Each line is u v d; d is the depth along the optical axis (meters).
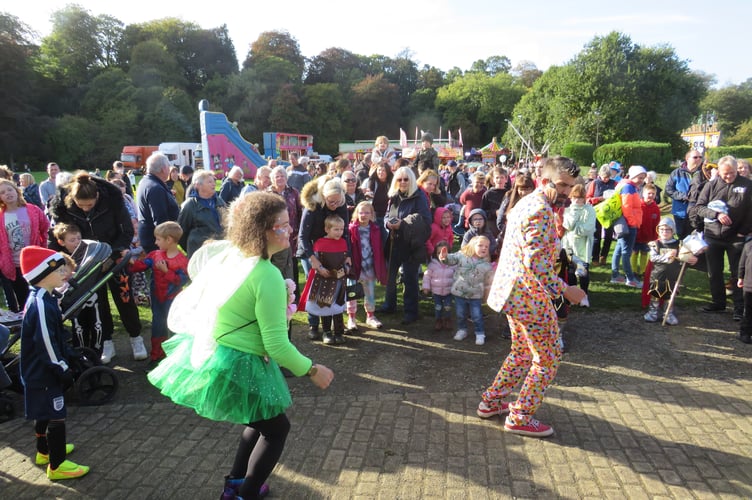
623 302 6.36
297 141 44.22
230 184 7.51
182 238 5.15
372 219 5.70
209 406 2.36
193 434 3.59
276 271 2.37
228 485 2.70
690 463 3.12
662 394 4.01
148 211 5.07
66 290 4.08
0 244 5.16
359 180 9.50
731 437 3.39
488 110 81.31
